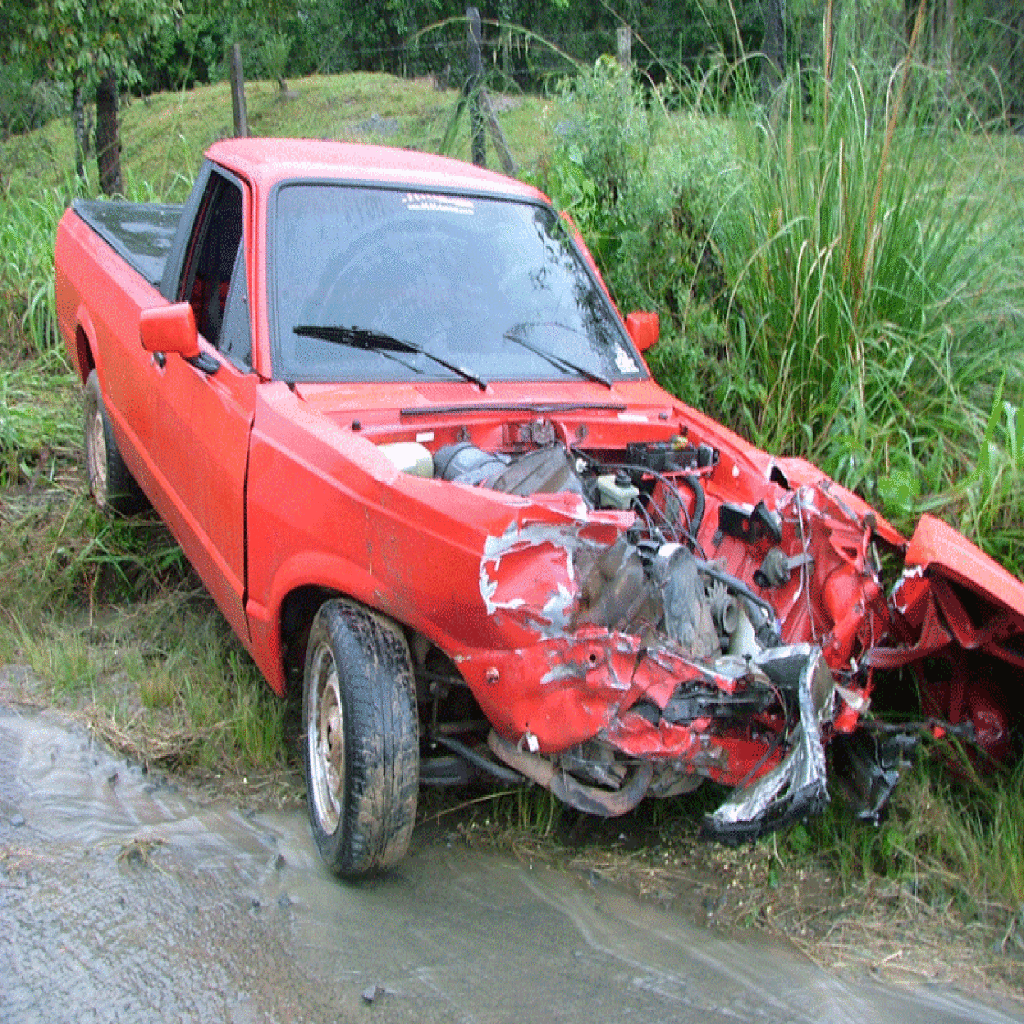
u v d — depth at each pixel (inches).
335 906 124.9
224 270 171.3
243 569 147.9
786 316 221.9
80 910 121.7
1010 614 133.1
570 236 184.7
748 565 150.6
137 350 186.7
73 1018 105.7
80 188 366.6
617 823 145.7
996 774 149.3
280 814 144.1
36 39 387.9
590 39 372.5
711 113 251.1
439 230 168.6
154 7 418.0
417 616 120.4
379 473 123.7
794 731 118.6
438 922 123.3
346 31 557.9
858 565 140.2
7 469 238.8
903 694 160.6
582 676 114.9
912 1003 116.2
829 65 227.0
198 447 160.1
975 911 131.4
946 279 224.5
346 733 122.4
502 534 113.0
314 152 177.9
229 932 119.3
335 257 158.2
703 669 118.7
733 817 115.3
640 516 154.9
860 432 202.2
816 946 124.6
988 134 233.5
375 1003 109.6
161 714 165.3
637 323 181.9
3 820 138.4
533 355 163.5
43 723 163.2
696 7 294.5
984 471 189.2
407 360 153.3
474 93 308.3
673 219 237.3
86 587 206.1
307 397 142.5
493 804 145.5
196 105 572.7
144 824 139.6
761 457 157.1
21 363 292.7
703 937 124.4
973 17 232.1
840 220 217.3
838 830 142.9
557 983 114.3
